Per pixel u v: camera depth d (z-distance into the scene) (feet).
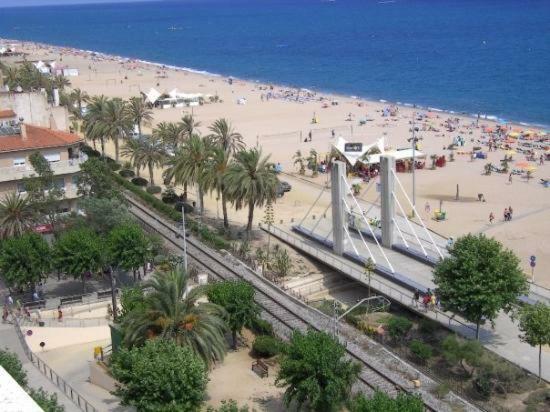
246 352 199.52
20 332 201.05
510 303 200.44
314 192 379.96
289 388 160.45
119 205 271.49
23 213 251.19
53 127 359.87
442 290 201.67
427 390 172.96
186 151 323.57
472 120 584.81
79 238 229.86
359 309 229.86
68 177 295.07
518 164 414.41
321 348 158.51
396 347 201.26
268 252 276.41
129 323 166.91
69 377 181.57
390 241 277.03
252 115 631.15
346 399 161.89
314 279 259.39
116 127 418.31
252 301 200.03
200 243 289.74
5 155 285.84
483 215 332.60
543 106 655.35
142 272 256.32
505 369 178.50
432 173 414.62
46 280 256.93
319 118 609.01
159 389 145.59
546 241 294.46
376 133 537.24
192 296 172.65
